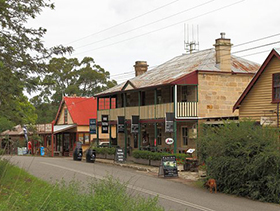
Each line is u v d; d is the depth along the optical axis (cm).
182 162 2550
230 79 2969
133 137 3678
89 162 3306
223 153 1750
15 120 1694
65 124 4872
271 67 2184
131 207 1071
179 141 3006
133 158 3098
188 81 2836
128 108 3362
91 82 6619
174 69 3309
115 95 4006
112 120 3638
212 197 1608
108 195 1066
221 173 1739
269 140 1666
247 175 1630
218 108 2911
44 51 1603
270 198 1526
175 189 1803
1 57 1542
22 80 1566
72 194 1105
